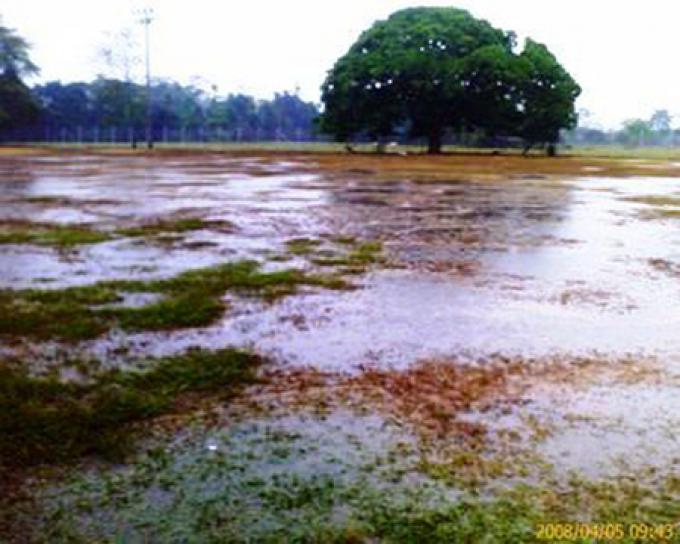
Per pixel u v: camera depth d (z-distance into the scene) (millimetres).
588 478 2484
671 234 9125
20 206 11609
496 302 5188
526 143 42812
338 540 2084
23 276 5914
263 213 10984
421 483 2434
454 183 18562
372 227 9484
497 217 10875
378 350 3988
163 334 4234
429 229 9367
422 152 43562
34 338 4102
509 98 37906
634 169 28750
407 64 37031
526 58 38031
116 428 2871
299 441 2773
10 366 3596
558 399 3252
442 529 2145
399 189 16266
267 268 6406
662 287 5785
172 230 8883
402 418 3010
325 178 20109
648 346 4117
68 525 2150
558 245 8102
